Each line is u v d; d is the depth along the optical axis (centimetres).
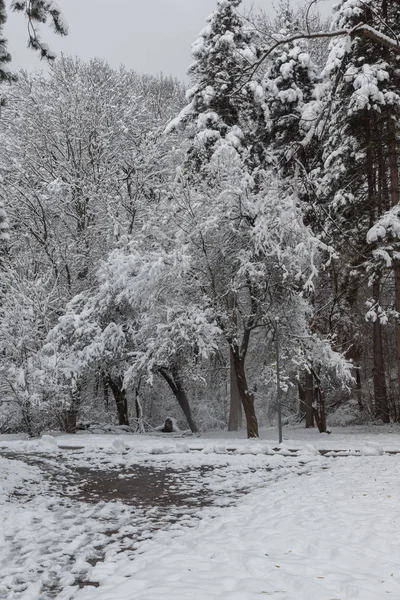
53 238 2612
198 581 498
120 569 579
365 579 491
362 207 2197
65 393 2286
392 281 2759
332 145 2216
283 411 3183
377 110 1964
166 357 2044
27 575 600
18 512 877
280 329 1972
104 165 2778
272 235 1914
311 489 923
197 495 1011
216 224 1900
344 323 2586
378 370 2556
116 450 1603
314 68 2527
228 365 2592
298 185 1673
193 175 2162
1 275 2380
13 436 2325
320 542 598
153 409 2973
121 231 2464
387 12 2008
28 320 2284
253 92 2380
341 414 2797
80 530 778
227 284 1978
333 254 1869
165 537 705
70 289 2556
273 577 500
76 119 2733
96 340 2200
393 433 2147
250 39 2434
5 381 2262
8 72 1053
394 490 857
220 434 2323
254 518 743
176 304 1952
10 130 2789
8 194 2597
